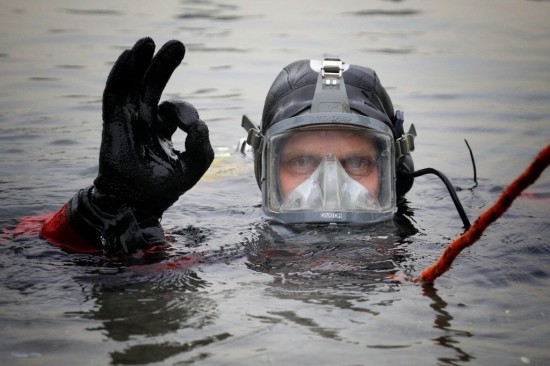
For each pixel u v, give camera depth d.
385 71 9.80
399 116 5.49
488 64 10.16
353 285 3.94
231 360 3.12
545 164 3.33
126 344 3.27
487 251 4.50
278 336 3.34
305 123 4.98
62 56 10.56
